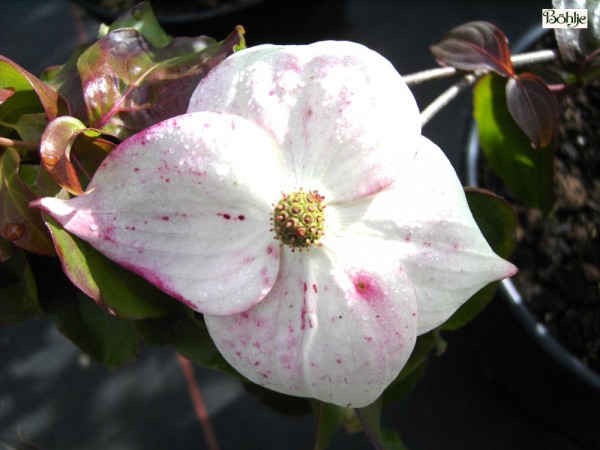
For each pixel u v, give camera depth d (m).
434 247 0.15
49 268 0.18
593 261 0.26
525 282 0.26
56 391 0.32
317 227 0.14
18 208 0.15
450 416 0.30
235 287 0.15
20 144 0.16
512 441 0.30
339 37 0.38
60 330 0.18
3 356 0.32
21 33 0.39
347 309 0.15
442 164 0.15
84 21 0.39
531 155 0.24
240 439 0.30
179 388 0.32
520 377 0.28
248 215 0.15
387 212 0.15
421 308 0.15
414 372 0.21
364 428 0.18
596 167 0.28
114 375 0.32
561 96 0.23
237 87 0.14
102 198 0.14
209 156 0.14
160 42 0.20
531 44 0.28
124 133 0.16
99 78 0.16
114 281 0.16
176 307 0.17
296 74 0.14
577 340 0.25
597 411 0.25
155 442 0.31
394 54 0.38
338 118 0.14
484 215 0.19
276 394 0.21
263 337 0.15
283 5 0.37
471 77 0.22
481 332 0.29
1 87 0.16
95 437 0.31
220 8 0.36
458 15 0.39
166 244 0.14
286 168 0.15
